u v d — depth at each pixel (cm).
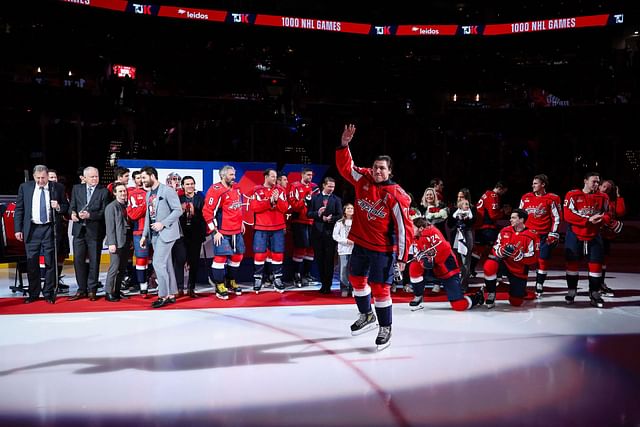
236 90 2533
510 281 763
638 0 2520
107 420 377
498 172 2473
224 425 369
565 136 2402
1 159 1928
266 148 2227
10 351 545
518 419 381
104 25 2511
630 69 2531
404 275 890
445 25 2722
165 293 767
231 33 2839
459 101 2738
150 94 2259
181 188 871
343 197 1986
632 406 404
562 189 2397
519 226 744
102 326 652
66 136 2009
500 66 2848
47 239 791
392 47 3120
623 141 2294
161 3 2564
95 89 2264
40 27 2338
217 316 709
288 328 643
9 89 1922
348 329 639
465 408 400
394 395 426
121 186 798
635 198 2195
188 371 483
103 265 1202
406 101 2572
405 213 546
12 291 885
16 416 384
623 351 549
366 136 2412
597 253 771
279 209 873
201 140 2177
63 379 461
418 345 570
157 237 761
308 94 2634
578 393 431
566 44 2928
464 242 874
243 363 507
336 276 1079
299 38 2970
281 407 401
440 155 2470
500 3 2933
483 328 645
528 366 500
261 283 877
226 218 833
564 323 671
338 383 453
